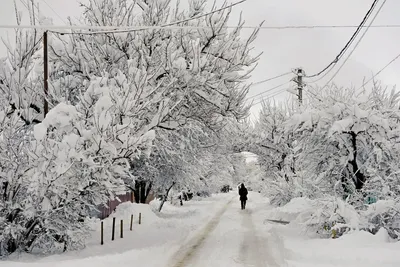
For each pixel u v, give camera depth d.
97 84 11.27
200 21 16.09
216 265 9.70
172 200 35.41
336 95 15.18
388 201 11.77
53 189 9.90
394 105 15.66
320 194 15.36
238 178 80.12
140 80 11.56
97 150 10.30
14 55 13.74
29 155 9.80
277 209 22.50
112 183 10.98
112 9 15.91
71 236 10.40
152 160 19.17
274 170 32.53
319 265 8.50
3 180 10.23
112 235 13.01
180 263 9.92
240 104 16.67
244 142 32.34
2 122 10.36
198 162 19.67
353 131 13.89
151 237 14.11
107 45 15.91
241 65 15.90
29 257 10.12
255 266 9.59
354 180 14.63
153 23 15.88
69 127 10.55
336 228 12.05
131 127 10.66
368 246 10.20
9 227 9.71
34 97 13.91
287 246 11.30
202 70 14.80
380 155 13.36
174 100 14.88
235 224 19.94
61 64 16.77
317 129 14.57
